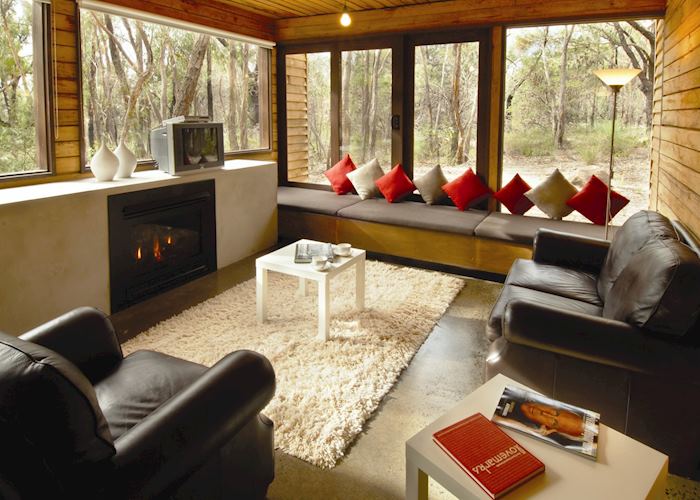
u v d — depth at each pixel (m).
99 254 3.57
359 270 3.59
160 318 3.62
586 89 6.41
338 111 6.05
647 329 2.00
